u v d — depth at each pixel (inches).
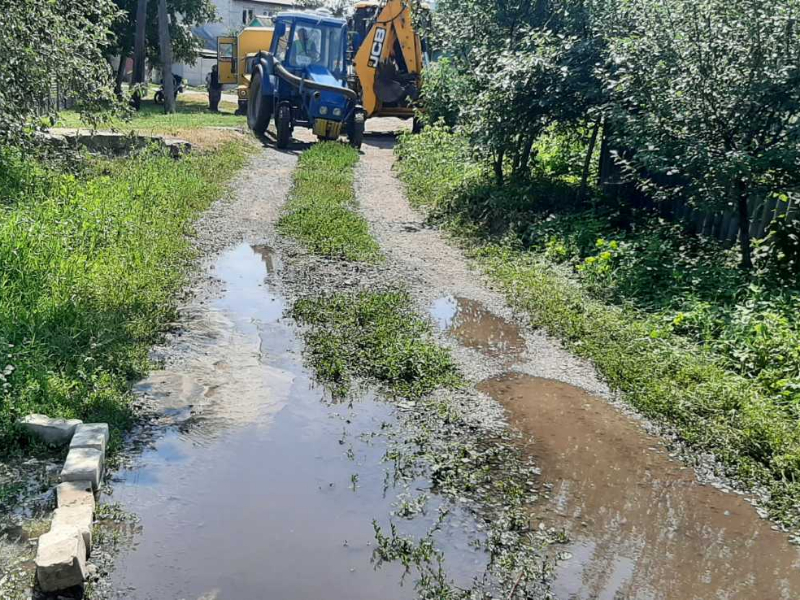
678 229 407.5
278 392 235.3
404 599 149.8
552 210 466.3
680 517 183.8
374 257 392.2
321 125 718.5
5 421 191.5
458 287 355.3
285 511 175.9
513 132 479.5
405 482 191.2
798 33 312.8
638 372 255.1
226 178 548.4
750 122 332.8
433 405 233.3
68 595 144.1
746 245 342.0
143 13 1009.5
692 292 320.2
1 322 236.8
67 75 417.1
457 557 163.5
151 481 183.8
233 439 206.5
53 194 399.9
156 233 377.4
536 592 154.1
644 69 356.8
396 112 816.9
